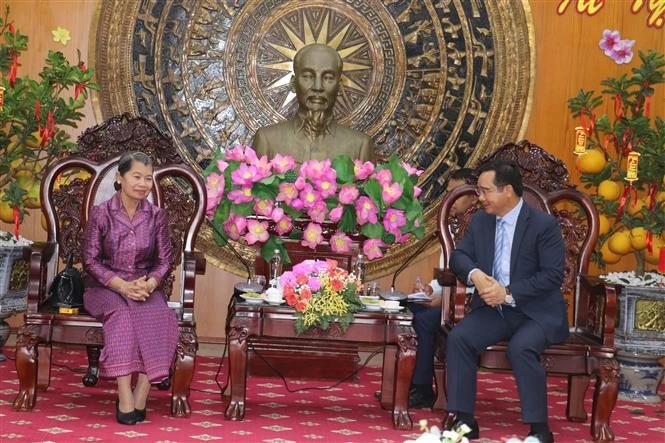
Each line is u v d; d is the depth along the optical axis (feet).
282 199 17.88
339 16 24.44
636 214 21.83
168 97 24.06
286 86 24.41
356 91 24.47
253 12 24.35
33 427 14.42
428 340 17.90
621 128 21.62
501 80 24.17
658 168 21.03
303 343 19.88
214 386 18.93
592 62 24.47
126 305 15.34
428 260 24.14
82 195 17.63
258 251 19.22
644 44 24.43
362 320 16.08
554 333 15.64
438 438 8.16
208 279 23.93
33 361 15.56
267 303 16.30
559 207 23.97
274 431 15.11
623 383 20.27
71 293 16.06
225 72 24.30
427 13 24.48
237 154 18.25
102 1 23.47
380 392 18.42
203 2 24.21
